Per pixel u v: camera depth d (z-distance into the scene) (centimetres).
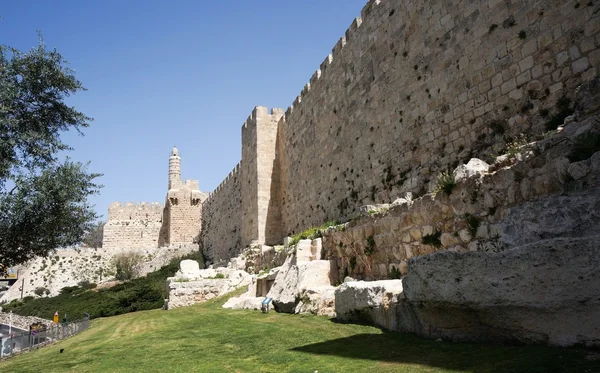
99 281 6278
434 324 679
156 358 902
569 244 497
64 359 1114
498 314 556
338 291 1027
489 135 1359
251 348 879
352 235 1388
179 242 6862
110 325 2034
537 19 1216
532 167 771
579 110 800
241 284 2695
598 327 471
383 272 1219
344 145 2391
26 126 1552
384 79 1980
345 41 2427
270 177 3603
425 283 639
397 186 1830
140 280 4834
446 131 1550
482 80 1398
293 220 3209
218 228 5628
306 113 3048
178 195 6988
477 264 570
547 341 517
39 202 1455
